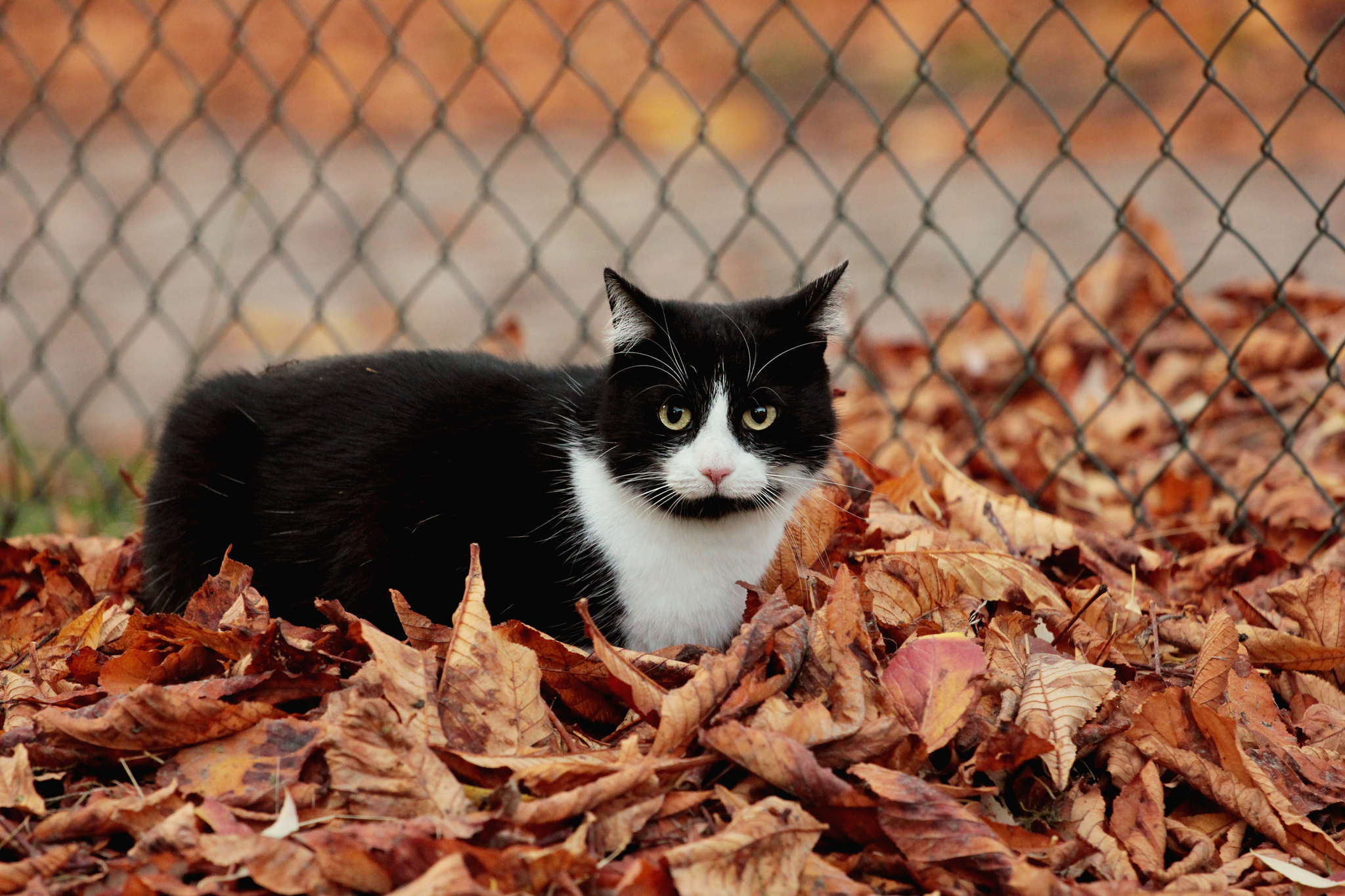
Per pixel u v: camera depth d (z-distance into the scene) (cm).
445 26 1349
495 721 222
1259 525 373
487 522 275
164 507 296
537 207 914
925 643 238
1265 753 236
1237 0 1147
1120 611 283
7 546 340
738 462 266
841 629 238
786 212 880
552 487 277
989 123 1093
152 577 300
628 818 203
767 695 226
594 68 1289
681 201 926
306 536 285
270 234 859
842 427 320
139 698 214
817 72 1241
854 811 204
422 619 251
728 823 207
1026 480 414
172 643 253
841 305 290
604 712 246
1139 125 1051
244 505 294
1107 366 490
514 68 1286
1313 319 479
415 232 865
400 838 188
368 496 280
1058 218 812
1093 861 210
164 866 191
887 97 1167
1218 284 622
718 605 277
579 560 274
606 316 694
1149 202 823
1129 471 418
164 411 404
